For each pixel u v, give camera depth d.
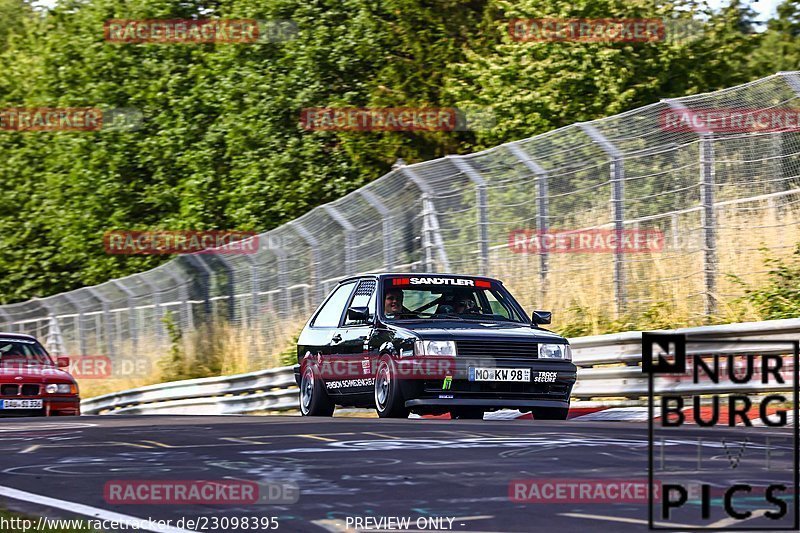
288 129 120.19
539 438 33.53
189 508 22.70
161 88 130.88
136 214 133.38
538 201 67.12
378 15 123.94
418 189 71.75
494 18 118.88
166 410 88.75
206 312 96.94
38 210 140.88
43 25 152.12
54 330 124.56
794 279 60.44
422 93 118.38
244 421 44.53
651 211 64.31
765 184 62.97
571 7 100.56
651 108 63.72
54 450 34.44
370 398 47.72
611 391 52.56
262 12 122.19
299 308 83.56
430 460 28.94
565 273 68.06
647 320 62.53
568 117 98.50
